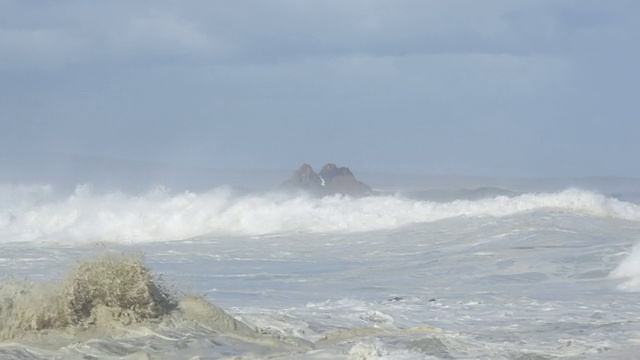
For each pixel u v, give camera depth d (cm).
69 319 3039
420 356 2734
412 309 4297
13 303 3034
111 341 2911
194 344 2917
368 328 3450
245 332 3269
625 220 8550
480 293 4969
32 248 7938
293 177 12288
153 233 9056
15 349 2777
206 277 5834
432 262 6462
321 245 7788
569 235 7562
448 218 8675
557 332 3509
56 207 10012
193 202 9606
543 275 5706
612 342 3195
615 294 4891
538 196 9200
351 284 5478
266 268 6362
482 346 3086
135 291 3148
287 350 2944
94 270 3148
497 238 7500
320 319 3809
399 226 8581
